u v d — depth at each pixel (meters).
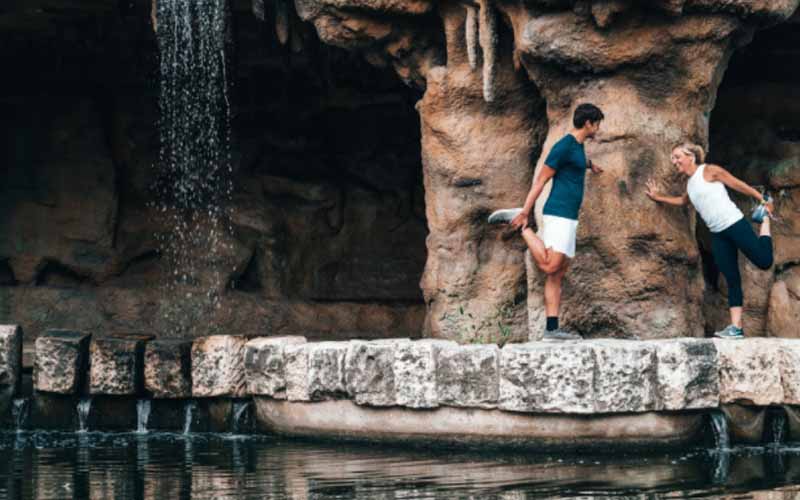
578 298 11.55
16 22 15.49
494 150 12.54
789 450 9.76
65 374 11.78
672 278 11.47
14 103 16.66
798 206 13.43
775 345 9.95
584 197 11.46
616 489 8.16
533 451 9.84
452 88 12.47
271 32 15.98
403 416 10.26
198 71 15.36
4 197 16.59
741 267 13.17
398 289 16.53
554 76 11.75
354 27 12.51
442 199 12.73
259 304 16.33
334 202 16.80
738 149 14.05
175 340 11.68
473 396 9.91
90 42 15.97
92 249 16.52
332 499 7.95
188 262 16.56
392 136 16.81
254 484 8.56
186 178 16.61
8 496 8.27
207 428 11.52
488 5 11.98
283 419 11.00
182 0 13.80
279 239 16.62
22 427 11.91
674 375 9.62
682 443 9.83
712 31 11.26
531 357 9.71
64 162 16.59
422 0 12.24
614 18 11.15
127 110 16.75
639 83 11.54
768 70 14.34
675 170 11.50
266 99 16.78
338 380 10.47
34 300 16.25
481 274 12.70
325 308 16.31
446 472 8.92
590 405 9.57
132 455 10.12
